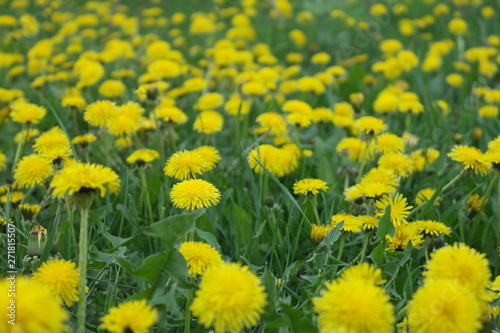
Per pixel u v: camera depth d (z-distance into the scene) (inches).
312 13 119.2
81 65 58.6
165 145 48.7
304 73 80.1
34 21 87.7
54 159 35.4
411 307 26.5
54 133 38.4
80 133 50.7
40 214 39.0
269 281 29.8
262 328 29.9
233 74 64.6
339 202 39.4
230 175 44.1
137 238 35.8
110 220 39.4
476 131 48.9
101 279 33.0
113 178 27.5
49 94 59.3
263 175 39.6
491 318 28.5
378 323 25.6
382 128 39.6
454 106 64.5
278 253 36.6
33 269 31.0
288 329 29.0
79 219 37.5
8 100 52.8
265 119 44.7
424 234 33.1
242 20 93.0
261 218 37.9
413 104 51.1
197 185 32.1
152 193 41.3
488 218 39.4
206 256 29.3
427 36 95.2
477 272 27.6
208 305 26.2
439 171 42.2
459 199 39.5
